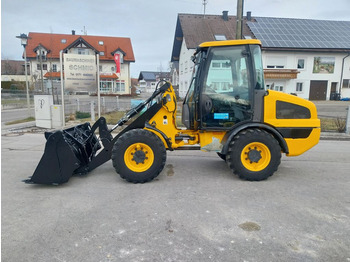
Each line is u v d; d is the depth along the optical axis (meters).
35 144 7.62
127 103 18.20
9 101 22.53
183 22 28.30
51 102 10.60
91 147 5.00
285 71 25.58
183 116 5.24
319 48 25.81
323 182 4.49
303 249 2.58
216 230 2.91
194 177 4.73
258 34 26.88
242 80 4.47
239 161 4.42
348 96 27.70
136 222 3.08
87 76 11.02
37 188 4.18
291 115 4.53
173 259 2.42
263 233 2.85
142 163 4.37
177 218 3.18
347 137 8.73
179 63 33.75
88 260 2.40
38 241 2.70
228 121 4.54
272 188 4.18
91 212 3.34
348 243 2.68
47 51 39.97
